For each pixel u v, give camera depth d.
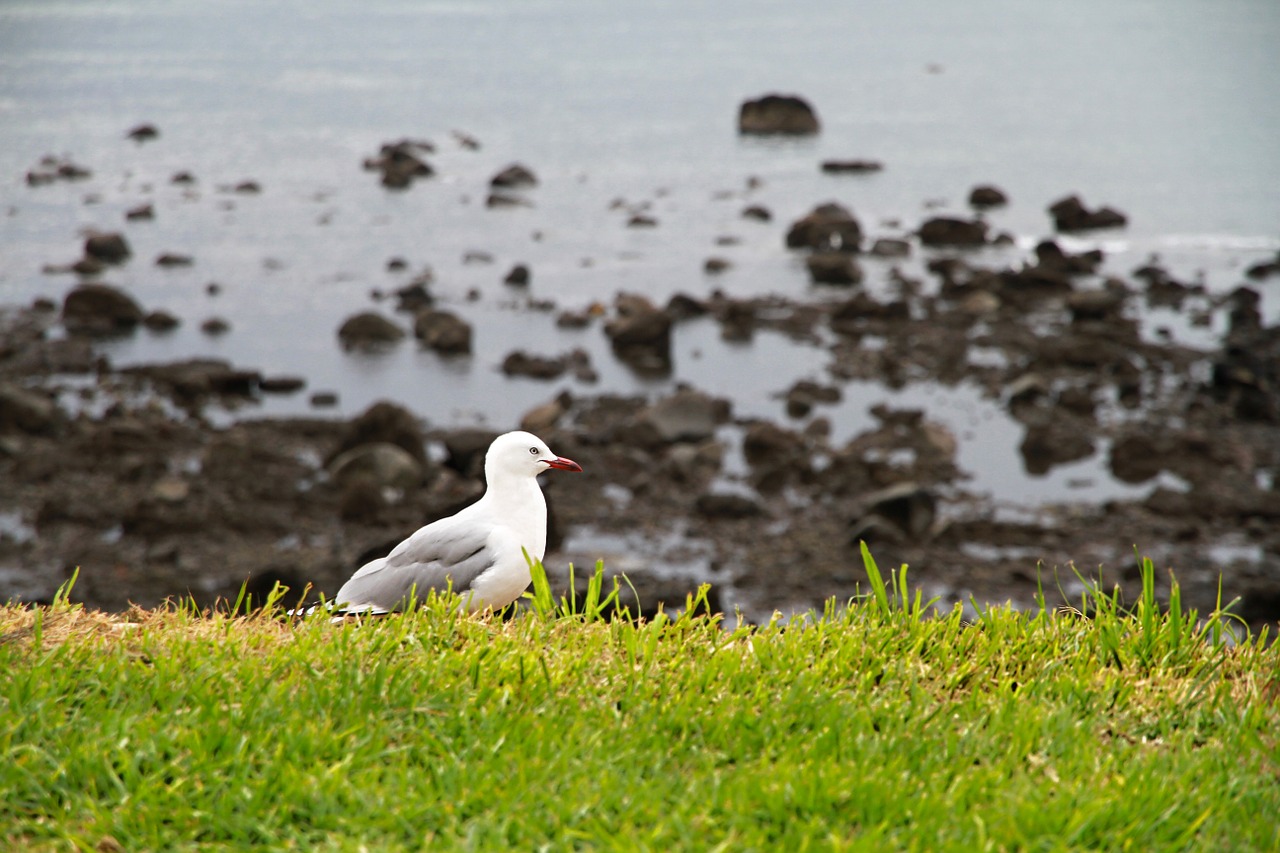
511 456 7.45
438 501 18.39
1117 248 34.41
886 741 5.57
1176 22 85.25
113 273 32.72
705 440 20.75
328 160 47.28
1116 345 24.98
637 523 17.56
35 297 30.28
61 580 15.72
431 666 5.99
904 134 52.12
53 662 5.92
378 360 26.02
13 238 36.16
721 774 5.34
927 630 6.63
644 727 5.64
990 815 5.05
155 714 5.58
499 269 33.31
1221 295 29.14
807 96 60.94
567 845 4.80
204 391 23.12
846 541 16.97
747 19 89.75
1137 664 6.52
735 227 37.56
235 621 6.75
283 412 22.64
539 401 23.50
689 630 6.71
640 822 5.02
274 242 36.06
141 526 17.08
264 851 4.82
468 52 74.50
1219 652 6.71
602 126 53.94
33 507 17.86
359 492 17.77
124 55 71.81
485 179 44.31
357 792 5.05
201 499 18.16
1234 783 5.39
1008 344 25.42
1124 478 19.42
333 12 90.81
